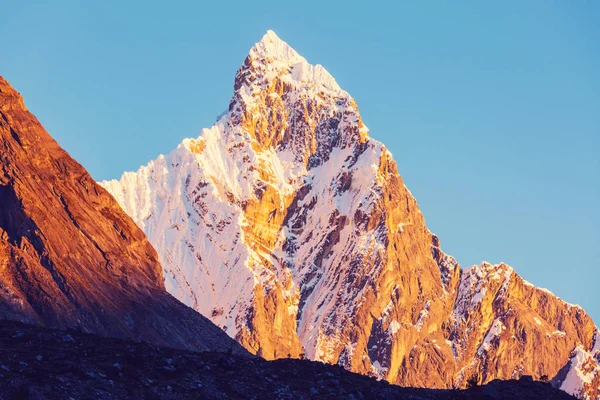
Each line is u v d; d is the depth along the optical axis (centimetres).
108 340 18350
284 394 17625
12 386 16075
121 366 17262
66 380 16500
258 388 17662
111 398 16450
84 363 17075
